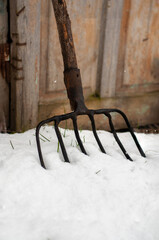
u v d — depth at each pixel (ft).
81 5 9.08
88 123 10.35
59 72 9.41
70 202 5.30
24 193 5.27
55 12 6.67
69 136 7.47
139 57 10.62
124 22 9.90
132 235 4.97
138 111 11.29
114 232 4.93
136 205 5.49
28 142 7.11
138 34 10.30
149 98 11.36
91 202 5.37
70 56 6.69
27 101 9.03
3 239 4.55
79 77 6.68
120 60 10.32
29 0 8.09
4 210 5.02
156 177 6.15
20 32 8.28
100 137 7.66
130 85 10.82
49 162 6.02
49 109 9.57
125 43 10.18
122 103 10.84
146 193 5.76
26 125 9.27
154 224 5.26
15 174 5.49
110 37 9.77
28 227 4.79
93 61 9.94
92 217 5.11
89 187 5.63
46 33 8.80
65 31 6.64
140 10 10.03
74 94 6.67
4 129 9.32
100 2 9.38
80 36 9.41
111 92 10.48
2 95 9.00
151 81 11.21
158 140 7.97
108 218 5.15
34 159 6.00
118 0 9.43
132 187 5.81
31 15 8.25
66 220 4.99
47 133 7.59
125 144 7.47
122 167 6.19
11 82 8.91
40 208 5.12
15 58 8.54
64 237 4.69
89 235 4.78
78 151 6.48
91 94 10.31
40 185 5.43
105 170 6.06
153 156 6.91
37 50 8.69
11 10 8.20
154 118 11.78
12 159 5.85
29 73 8.78
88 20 9.36
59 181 5.62
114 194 5.60
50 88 9.41
